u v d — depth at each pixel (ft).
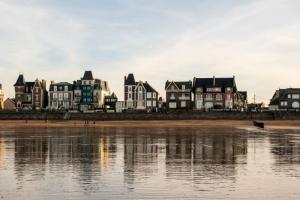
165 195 64.49
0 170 87.25
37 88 479.82
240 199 62.34
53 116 399.44
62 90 485.97
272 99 535.19
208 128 298.15
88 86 485.15
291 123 352.28
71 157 110.52
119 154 118.32
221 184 72.64
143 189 68.49
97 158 108.47
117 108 462.60
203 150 130.41
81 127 311.47
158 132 240.53
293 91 471.21
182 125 350.02
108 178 78.02
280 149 133.49
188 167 92.48
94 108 465.06
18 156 112.27
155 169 89.30
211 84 458.50
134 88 472.85
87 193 65.67
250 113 394.73
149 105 472.03
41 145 146.82
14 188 69.00
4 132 238.07
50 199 61.87
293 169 89.86
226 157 111.55
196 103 456.04
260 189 68.69
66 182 74.08
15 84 483.10
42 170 87.30
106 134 218.38
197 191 67.15
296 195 64.85
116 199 62.03
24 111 404.98
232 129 280.72
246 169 89.66
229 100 451.94
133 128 296.51
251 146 144.77
